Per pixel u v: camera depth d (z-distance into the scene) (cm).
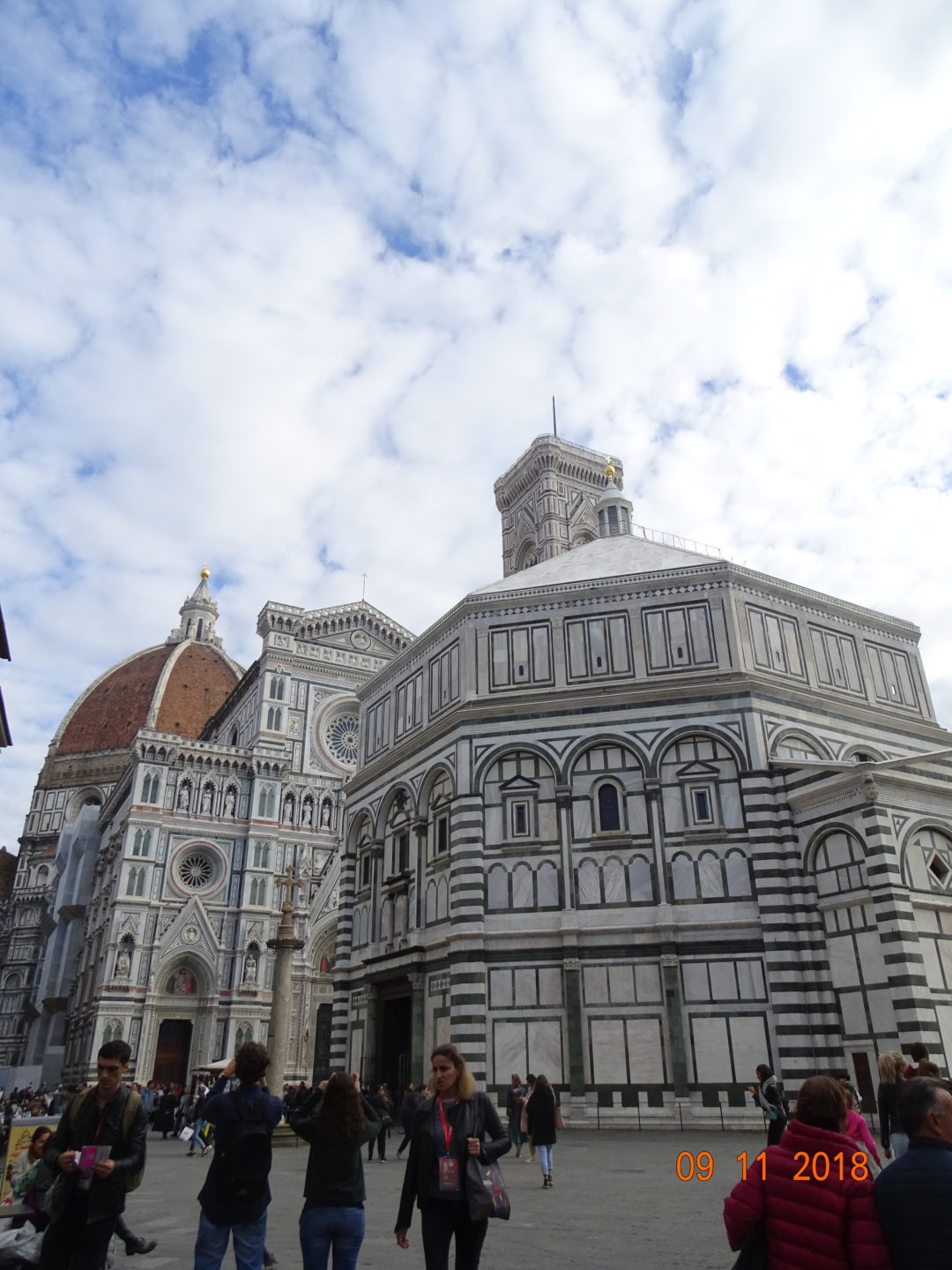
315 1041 8444
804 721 4138
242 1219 959
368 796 5084
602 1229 1538
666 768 3994
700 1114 3428
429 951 4162
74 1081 8562
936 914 3453
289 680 9994
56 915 12038
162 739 9038
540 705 4225
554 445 12081
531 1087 3381
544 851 3978
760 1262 686
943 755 3509
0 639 3500
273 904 8862
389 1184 2291
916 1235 625
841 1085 742
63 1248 923
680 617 4312
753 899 3697
